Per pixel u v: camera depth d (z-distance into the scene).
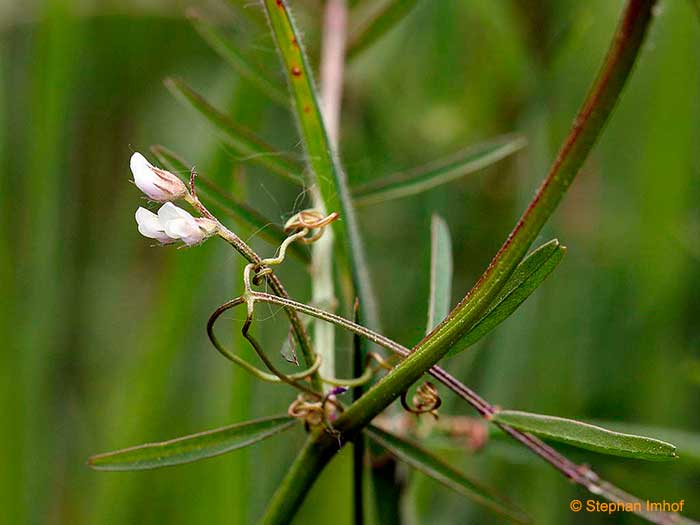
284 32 0.11
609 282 0.16
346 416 0.10
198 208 0.10
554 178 0.09
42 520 0.15
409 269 0.17
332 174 0.11
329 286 0.12
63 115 0.16
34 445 0.15
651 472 0.14
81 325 0.17
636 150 0.17
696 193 0.17
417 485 0.14
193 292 0.14
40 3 0.16
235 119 0.15
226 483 0.14
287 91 0.14
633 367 0.16
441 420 0.13
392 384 0.10
